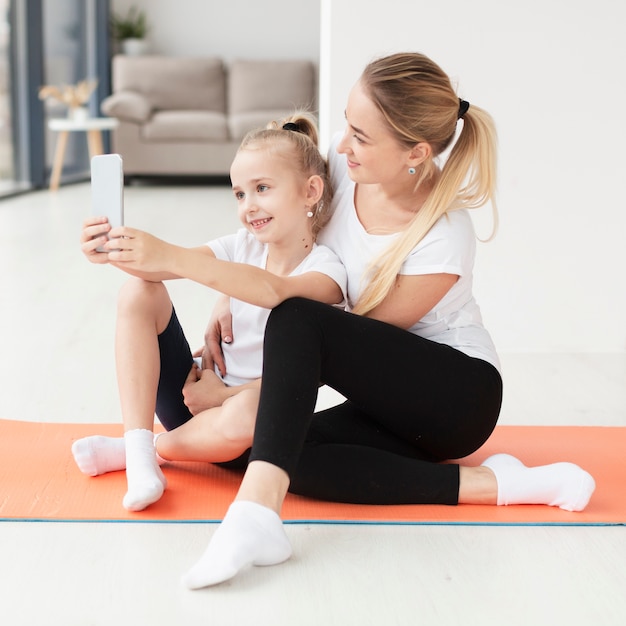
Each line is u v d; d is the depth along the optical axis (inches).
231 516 52.1
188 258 57.5
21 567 53.2
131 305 63.3
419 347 60.5
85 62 324.8
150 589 50.9
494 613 49.1
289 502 62.7
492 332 112.0
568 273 110.8
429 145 60.9
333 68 106.1
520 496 62.3
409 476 61.7
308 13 347.6
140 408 62.9
